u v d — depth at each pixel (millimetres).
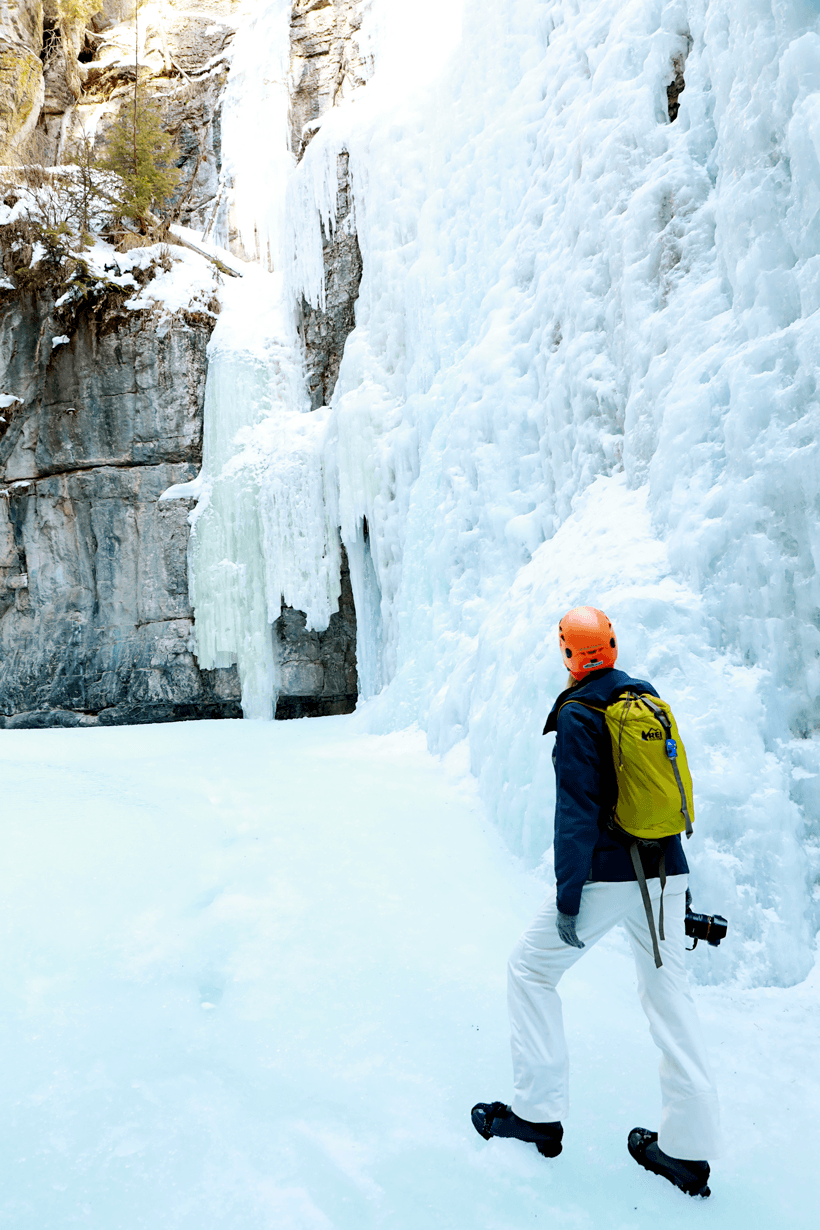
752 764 3680
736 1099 2490
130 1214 1972
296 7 16641
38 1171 2115
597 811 2090
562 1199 2035
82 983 3053
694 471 4594
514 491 7371
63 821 4195
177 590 12852
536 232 7668
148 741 9836
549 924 2195
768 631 3928
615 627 4270
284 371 13133
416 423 9719
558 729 2191
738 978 3311
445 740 6699
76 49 18656
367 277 11633
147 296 13234
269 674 12445
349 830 4812
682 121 5570
